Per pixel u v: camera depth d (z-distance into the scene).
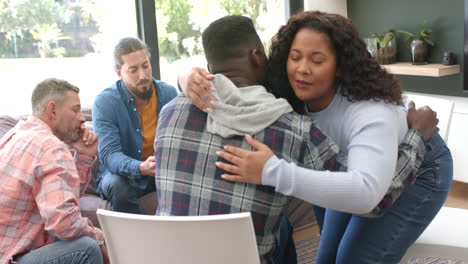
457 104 3.89
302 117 1.48
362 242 1.85
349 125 1.58
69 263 2.12
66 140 2.39
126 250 1.53
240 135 1.42
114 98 2.87
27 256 2.09
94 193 2.99
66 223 2.07
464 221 2.14
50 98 2.26
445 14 3.87
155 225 1.42
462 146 3.83
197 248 1.42
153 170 2.63
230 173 1.43
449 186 1.90
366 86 1.55
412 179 1.62
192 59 4.09
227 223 1.36
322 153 1.46
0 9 3.34
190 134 1.46
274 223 1.48
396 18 4.19
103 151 2.79
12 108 3.45
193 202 1.45
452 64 3.83
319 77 1.53
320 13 1.60
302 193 1.37
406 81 4.22
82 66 3.68
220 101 1.45
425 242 1.98
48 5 3.50
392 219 1.83
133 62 2.79
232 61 1.51
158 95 2.99
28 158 2.11
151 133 2.97
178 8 3.95
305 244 3.13
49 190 2.07
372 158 1.43
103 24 3.71
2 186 2.10
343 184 1.36
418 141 1.64
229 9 4.20
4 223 2.09
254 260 1.41
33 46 3.48
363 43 1.58
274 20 4.48
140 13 3.77
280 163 1.37
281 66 1.64
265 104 1.43
